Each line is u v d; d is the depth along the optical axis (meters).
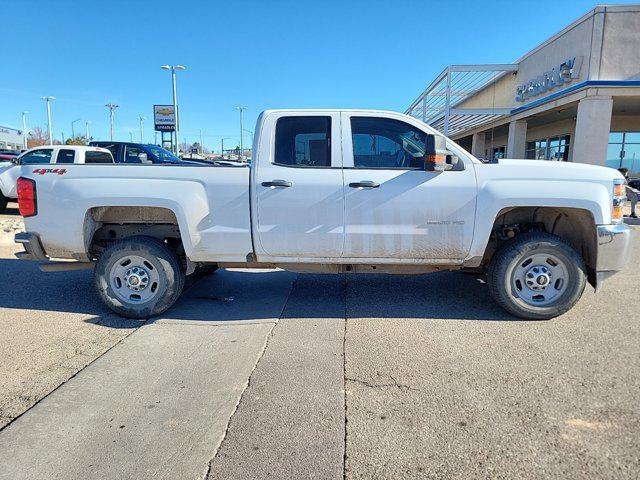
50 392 3.20
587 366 3.54
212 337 4.21
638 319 4.59
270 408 2.99
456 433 2.70
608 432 2.68
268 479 2.32
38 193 4.59
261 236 4.50
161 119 49.00
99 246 5.06
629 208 17.19
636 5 14.23
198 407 3.00
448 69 19.95
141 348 3.96
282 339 4.15
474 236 4.43
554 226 4.98
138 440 2.65
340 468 2.41
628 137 20.97
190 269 4.84
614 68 14.70
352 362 3.66
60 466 2.42
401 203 4.40
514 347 3.92
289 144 4.57
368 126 4.57
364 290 5.73
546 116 19.83
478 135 28.14
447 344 4.00
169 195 4.49
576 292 4.49
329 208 4.43
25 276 6.52
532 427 2.74
